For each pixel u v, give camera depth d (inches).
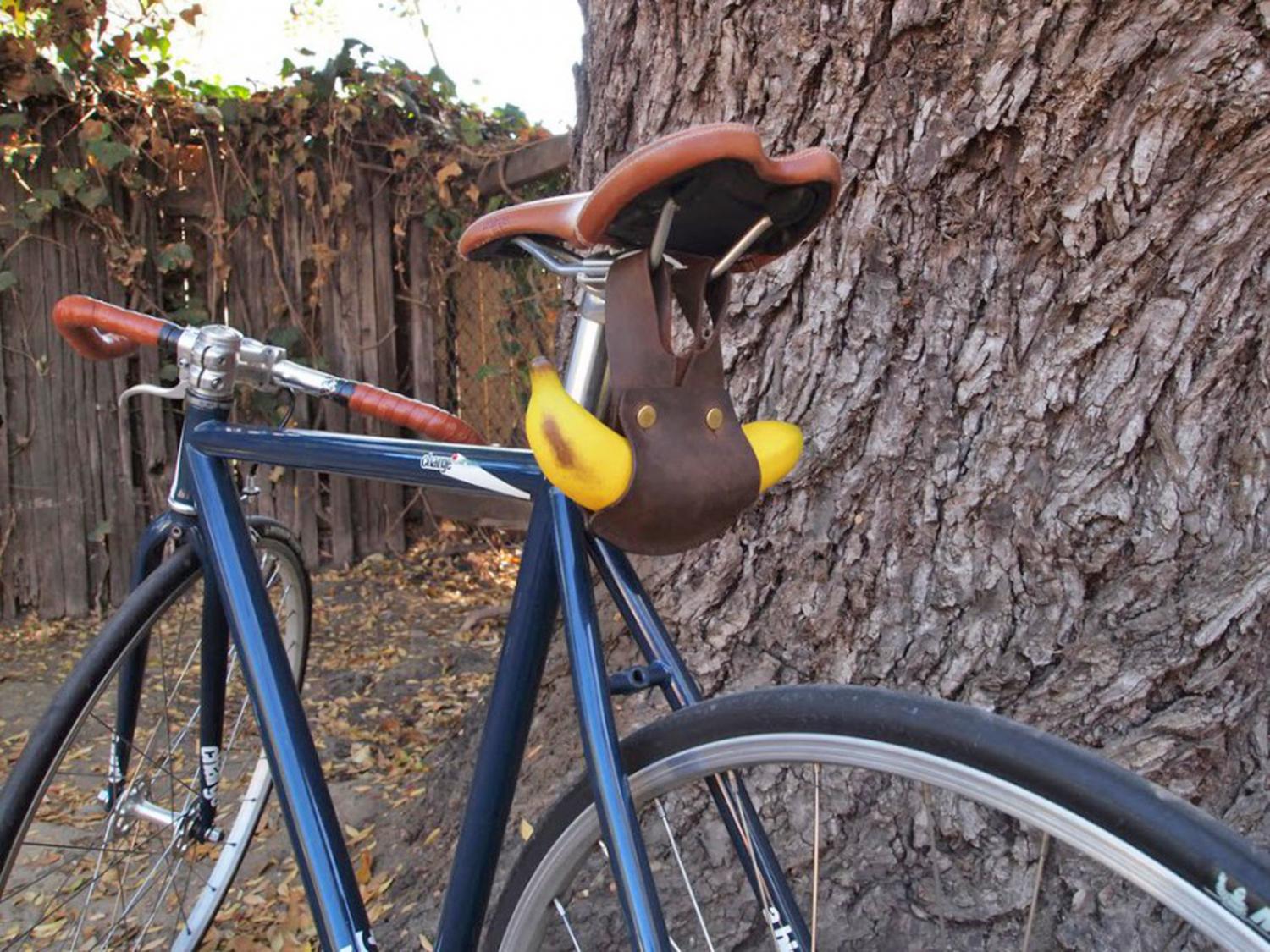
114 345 53.1
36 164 133.0
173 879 61.2
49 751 47.8
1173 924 43.1
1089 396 46.2
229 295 151.5
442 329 167.5
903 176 49.2
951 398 49.2
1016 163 46.7
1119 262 44.9
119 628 48.7
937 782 27.3
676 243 30.5
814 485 52.2
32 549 139.2
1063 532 46.5
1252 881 22.0
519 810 59.8
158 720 58.6
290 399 49.7
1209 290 44.2
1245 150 42.6
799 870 50.2
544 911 37.9
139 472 146.6
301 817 40.4
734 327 54.1
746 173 26.6
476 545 170.7
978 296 48.4
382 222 159.3
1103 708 44.7
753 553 54.1
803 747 30.0
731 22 53.1
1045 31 44.8
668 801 53.5
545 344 161.8
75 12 127.3
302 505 157.9
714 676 54.7
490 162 154.3
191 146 143.0
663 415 29.2
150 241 143.6
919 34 47.9
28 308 136.1
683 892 51.5
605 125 60.7
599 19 61.9
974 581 48.5
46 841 68.1
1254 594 43.0
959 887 46.8
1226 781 43.5
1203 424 44.9
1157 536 45.3
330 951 38.4
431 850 66.7
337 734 95.0
